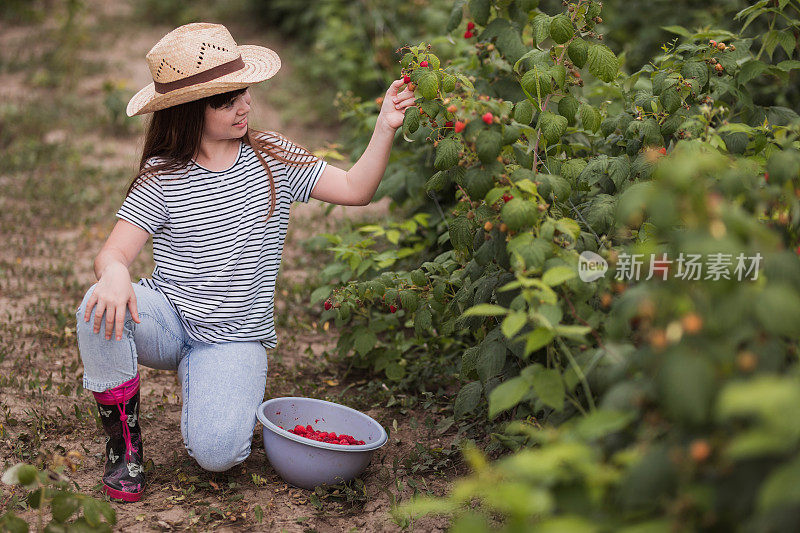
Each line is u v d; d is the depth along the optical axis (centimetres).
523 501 128
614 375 164
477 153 209
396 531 224
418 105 240
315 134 725
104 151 657
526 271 193
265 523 231
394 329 350
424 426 295
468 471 256
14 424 281
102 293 226
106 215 527
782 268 143
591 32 252
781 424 110
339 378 340
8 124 693
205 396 245
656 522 128
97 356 230
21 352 340
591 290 198
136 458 243
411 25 764
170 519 231
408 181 356
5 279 420
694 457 125
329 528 230
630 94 297
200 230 245
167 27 1093
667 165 150
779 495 108
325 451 239
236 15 1080
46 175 591
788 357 154
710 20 445
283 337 376
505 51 295
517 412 244
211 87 229
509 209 196
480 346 242
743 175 190
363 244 345
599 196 236
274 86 856
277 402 270
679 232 176
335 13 859
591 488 138
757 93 375
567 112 246
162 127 241
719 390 133
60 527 196
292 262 470
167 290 251
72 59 850
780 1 285
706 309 143
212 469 248
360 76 759
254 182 251
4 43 959
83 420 289
